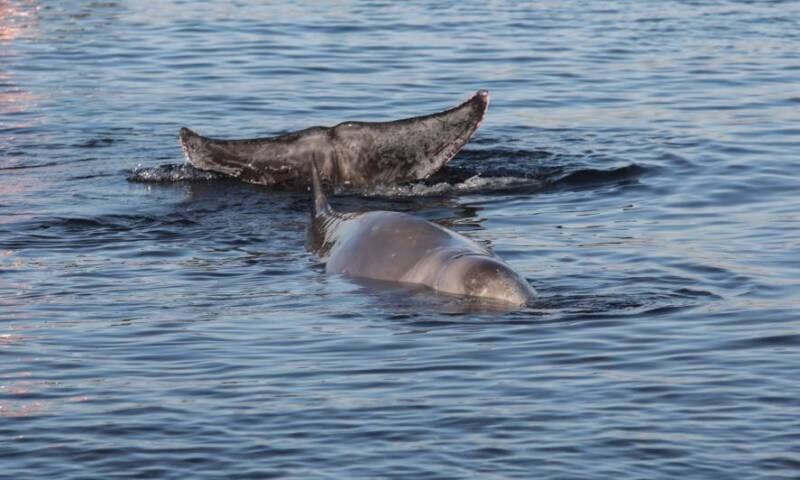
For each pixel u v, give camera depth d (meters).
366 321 31.86
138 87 65.56
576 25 81.31
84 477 23.39
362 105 61.56
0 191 46.47
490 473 23.39
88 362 29.23
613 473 23.36
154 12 86.31
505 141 53.88
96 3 90.31
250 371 28.61
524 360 29.12
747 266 36.38
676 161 49.97
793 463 23.69
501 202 44.75
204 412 26.25
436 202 44.91
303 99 62.78
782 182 46.47
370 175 47.38
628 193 45.62
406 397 26.97
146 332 31.30
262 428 25.45
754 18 83.69
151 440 24.94
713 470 23.47
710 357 29.17
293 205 44.78
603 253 37.84
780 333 30.69
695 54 72.25
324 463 23.86
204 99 62.91
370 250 36.06
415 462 23.86
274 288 34.84
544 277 35.38
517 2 90.19
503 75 67.56
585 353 29.52
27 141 54.75
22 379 28.19
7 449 24.58
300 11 85.88
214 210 44.00
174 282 35.56
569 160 50.41
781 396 26.81
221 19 83.25
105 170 49.88
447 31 79.25
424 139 47.66
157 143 54.56
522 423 25.55
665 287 34.47
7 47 75.25
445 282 33.72
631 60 71.00
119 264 37.41
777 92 62.84
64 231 41.09
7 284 35.31
